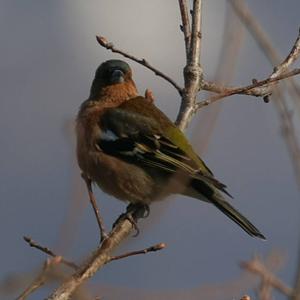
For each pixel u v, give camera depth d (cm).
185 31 1041
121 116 1134
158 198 1118
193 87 1023
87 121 1155
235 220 1037
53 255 522
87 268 537
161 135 1085
